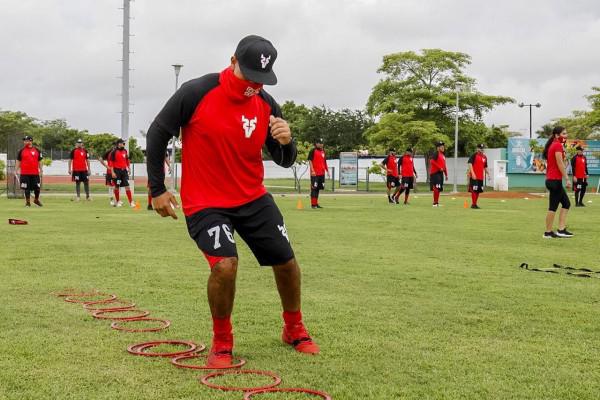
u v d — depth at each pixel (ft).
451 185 173.27
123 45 92.89
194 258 31.32
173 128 15.19
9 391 12.93
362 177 197.47
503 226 51.31
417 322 18.93
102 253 32.89
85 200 83.82
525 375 14.23
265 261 15.93
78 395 12.74
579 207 80.33
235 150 15.24
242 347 16.28
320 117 225.97
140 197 95.30
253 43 14.70
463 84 171.32
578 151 82.17
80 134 265.54
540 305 21.43
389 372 14.35
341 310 20.43
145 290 23.43
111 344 16.35
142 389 13.10
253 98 15.40
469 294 23.22
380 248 36.32
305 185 161.58
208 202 15.30
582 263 31.58
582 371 14.58
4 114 241.96
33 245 35.86
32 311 19.89
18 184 88.53
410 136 164.66
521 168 156.56
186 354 15.49
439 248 36.63
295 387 13.37
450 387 13.41
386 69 174.40
